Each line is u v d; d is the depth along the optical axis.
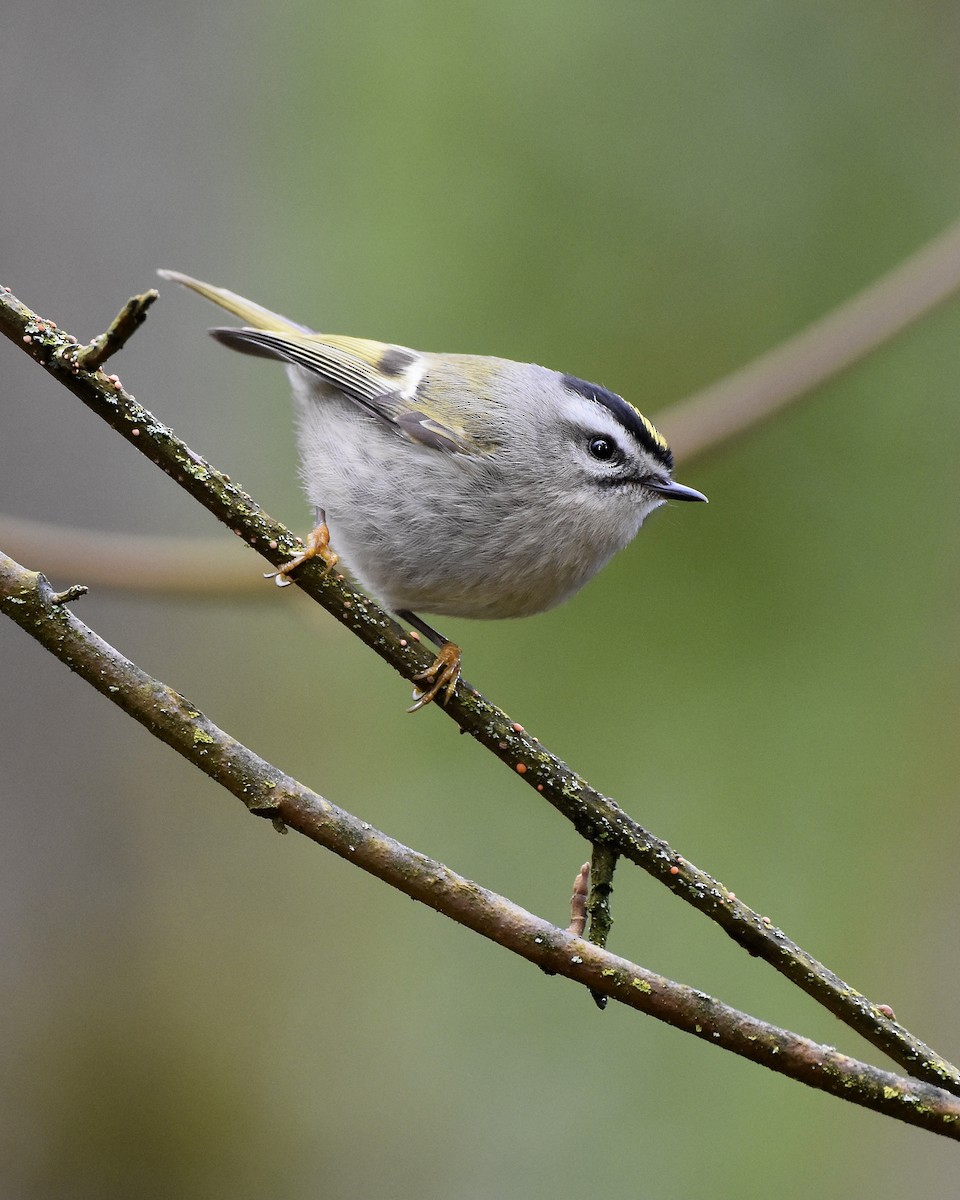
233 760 4.72
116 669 4.73
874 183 14.24
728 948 13.50
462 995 13.47
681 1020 4.70
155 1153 12.15
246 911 12.91
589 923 5.31
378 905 13.57
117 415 5.35
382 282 14.10
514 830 14.24
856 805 14.06
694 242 14.37
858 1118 12.69
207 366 12.76
